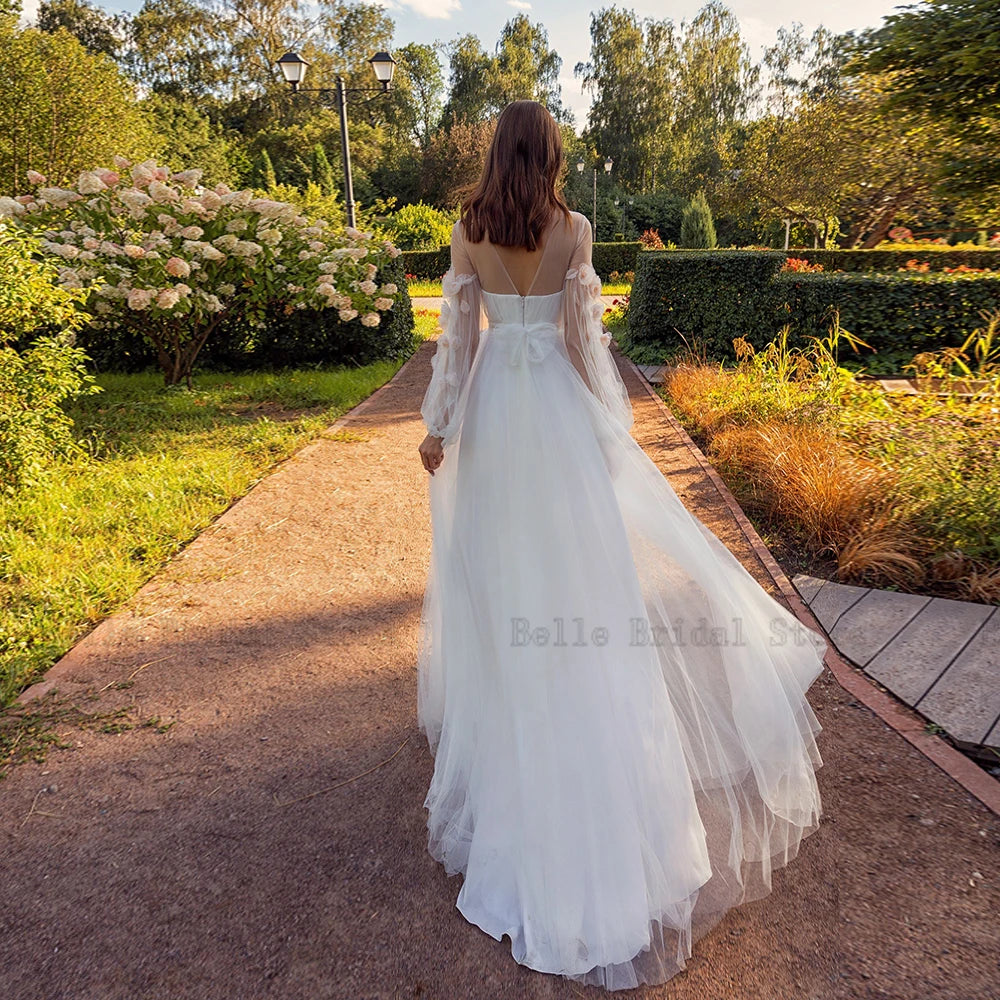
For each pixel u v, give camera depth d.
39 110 17.19
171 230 7.50
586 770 1.81
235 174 32.44
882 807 2.18
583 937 1.75
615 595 1.94
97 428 6.41
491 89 45.91
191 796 2.35
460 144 38.19
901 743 2.45
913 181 19.52
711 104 45.59
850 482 4.13
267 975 1.74
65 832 2.21
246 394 7.94
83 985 1.73
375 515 4.64
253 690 2.89
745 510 4.57
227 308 8.14
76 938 1.85
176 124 31.53
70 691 2.90
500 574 1.93
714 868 1.96
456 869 2.02
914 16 7.72
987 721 2.50
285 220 8.48
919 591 3.47
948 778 2.28
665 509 2.20
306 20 39.19
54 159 17.64
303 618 3.43
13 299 4.63
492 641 1.93
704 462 5.46
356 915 1.90
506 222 1.92
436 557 2.31
